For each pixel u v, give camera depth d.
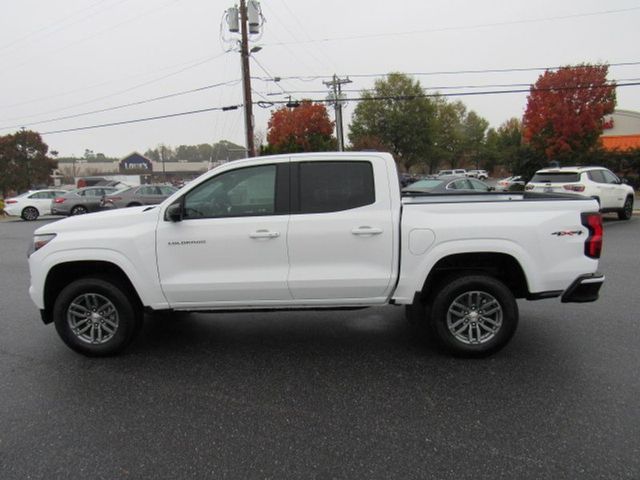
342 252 4.61
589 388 4.02
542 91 39.66
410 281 4.59
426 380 4.25
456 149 81.31
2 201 32.06
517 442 3.26
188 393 4.10
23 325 6.08
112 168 119.19
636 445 3.20
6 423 3.64
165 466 3.08
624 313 6.04
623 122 54.97
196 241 4.65
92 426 3.58
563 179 15.23
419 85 58.72
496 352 4.76
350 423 3.56
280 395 4.04
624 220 16.75
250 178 4.71
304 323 5.95
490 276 4.65
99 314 4.90
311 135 59.09
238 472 3.01
